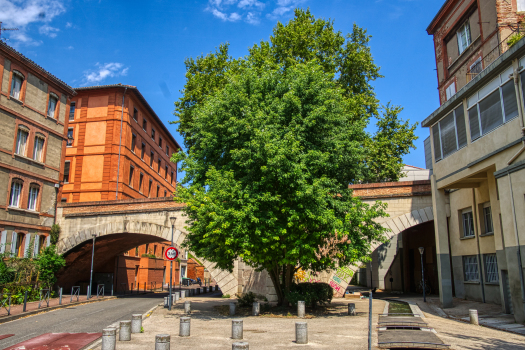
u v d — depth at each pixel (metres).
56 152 27.20
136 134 37.34
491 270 18.16
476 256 19.42
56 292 27.84
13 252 23.17
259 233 13.26
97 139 33.81
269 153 13.32
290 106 15.21
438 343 8.24
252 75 16.42
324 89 15.90
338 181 16.20
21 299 20.38
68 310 17.83
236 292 25.20
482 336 10.53
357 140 16.77
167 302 18.81
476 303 18.42
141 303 22.09
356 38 28.41
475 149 16.03
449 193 21.81
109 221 26.19
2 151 22.72
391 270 34.47
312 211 13.61
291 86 15.73
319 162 14.22
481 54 20.55
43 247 25.66
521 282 12.95
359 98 26.09
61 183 27.47
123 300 24.75
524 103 13.27
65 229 26.70
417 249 29.22
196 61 28.97
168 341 7.84
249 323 12.89
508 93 14.12
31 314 15.97
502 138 14.38
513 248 13.39
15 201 23.88
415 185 21.88
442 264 18.12
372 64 27.88
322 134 15.25
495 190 16.20
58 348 8.76
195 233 16.31
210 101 16.59
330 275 23.02
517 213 13.26
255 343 9.21
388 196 22.02
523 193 13.02
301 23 27.30
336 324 12.34
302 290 16.48
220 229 13.60
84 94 35.03
